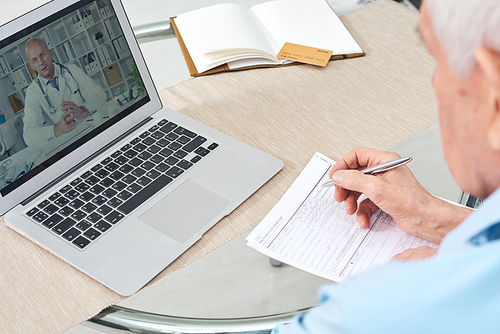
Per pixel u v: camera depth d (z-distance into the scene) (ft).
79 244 2.59
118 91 3.17
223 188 2.87
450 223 2.47
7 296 2.40
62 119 2.93
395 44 4.09
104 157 3.09
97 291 2.40
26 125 2.79
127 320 2.27
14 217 2.74
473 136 1.22
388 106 3.44
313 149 3.14
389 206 2.54
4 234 2.73
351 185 2.60
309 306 2.27
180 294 2.36
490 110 1.11
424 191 2.56
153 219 2.71
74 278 2.47
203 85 3.78
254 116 3.44
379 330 0.98
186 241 2.59
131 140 3.20
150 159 3.06
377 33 4.25
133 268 2.47
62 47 2.88
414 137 3.17
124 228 2.66
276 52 4.07
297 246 2.57
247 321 2.22
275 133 3.28
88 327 2.25
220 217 2.71
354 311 1.01
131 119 3.27
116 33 3.11
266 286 2.37
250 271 2.45
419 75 3.73
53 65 2.85
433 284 0.98
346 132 3.25
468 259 0.99
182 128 3.28
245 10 4.44
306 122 3.35
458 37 1.08
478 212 1.13
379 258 2.48
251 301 2.31
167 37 4.55
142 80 3.28
